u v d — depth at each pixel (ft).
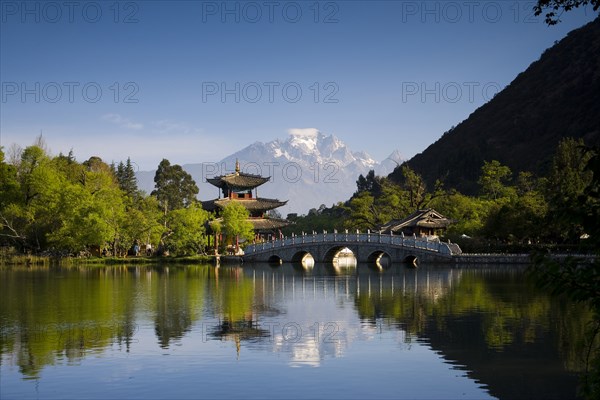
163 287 222.07
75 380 91.45
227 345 114.93
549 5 50.72
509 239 339.98
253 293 201.16
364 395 84.02
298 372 95.61
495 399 82.74
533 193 359.46
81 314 153.69
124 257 393.70
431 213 390.42
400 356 105.40
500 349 109.50
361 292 200.03
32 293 201.05
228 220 398.83
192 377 92.79
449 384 88.99
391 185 497.46
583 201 41.93
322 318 146.00
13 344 116.06
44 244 394.52
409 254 333.62
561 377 92.12
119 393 85.20
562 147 343.87
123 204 411.75
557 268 41.91
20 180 408.46
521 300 171.63
